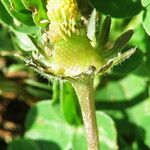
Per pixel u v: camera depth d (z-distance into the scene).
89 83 0.06
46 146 0.09
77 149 0.09
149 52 0.08
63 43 0.06
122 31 0.08
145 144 0.09
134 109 0.09
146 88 0.09
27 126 0.09
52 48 0.06
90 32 0.06
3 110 0.10
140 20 0.07
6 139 0.10
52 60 0.06
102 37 0.06
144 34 0.08
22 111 0.10
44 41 0.06
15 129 0.10
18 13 0.07
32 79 0.10
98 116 0.08
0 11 0.08
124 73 0.08
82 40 0.06
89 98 0.07
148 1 0.07
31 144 0.09
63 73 0.06
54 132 0.09
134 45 0.08
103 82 0.09
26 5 0.07
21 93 0.10
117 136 0.09
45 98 0.10
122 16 0.07
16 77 0.10
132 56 0.08
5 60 0.10
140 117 0.09
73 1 0.06
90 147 0.07
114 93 0.09
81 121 0.09
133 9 0.07
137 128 0.09
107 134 0.08
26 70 0.10
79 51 0.06
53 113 0.09
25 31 0.08
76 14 0.06
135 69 0.08
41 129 0.09
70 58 0.06
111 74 0.09
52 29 0.06
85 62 0.06
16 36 0.08
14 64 0.10
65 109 0.08
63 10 0.06
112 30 0.08
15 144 0.09
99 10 0.07
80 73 0.06
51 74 0.06
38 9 0.07
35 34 0.08
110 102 0.09
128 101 0.09
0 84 0.10
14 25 0.08
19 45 0.08
